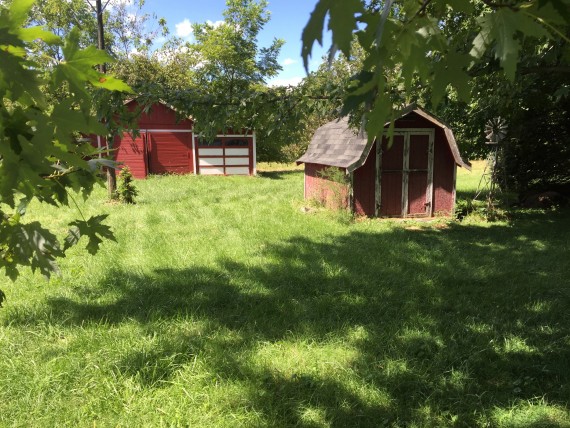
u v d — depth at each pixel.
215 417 2.71
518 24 0.77
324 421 2.69
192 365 3.21
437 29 0.85
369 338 3.67
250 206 10.67
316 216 9.37
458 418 2.72
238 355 3.35
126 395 2.88
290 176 20.95
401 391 3.00
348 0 0.60
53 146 1.11
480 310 4.29
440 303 4.46
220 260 5.86
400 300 4.54
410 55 0.84
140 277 5.10
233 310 4.23
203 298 4.49
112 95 2.83
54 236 1.47
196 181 17.25
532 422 2.69
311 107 3.16
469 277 5.31
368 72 0.82
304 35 0.61
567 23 0.79
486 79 3.26
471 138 12.14
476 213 10.09
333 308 4.30
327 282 5.05
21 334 3.68
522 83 3.54
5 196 1.04
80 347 3.45
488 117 8.98
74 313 4.08
